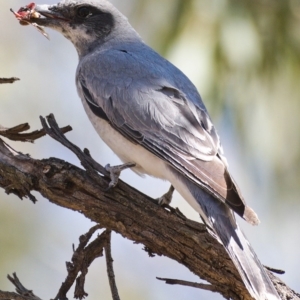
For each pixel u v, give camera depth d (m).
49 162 8.75
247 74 11.80
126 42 11.56
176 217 8.87
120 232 8.86
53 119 9.06
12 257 11.98
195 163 9.34
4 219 12.27
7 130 8.93
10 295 8.24
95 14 11.71
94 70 10.76
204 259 8.74
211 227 8.84
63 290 8.69
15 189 8.87
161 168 9.76
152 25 12.11
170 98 10.05
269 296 8.09
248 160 12.58
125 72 10.50
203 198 9.08
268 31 12.03
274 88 12.06
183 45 11.64
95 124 10.66
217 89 11.73
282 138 12.34
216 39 11.66
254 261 8.48
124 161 10.46
